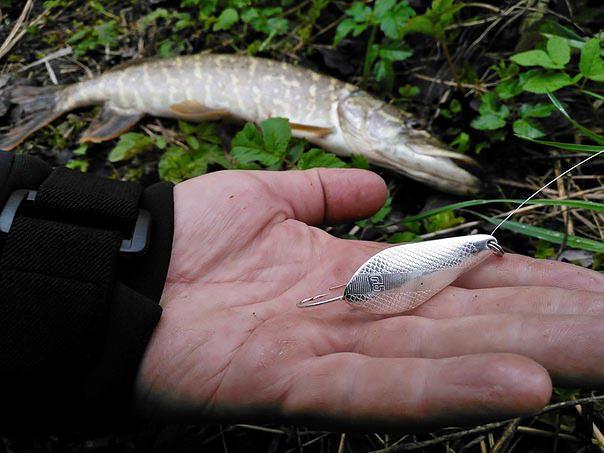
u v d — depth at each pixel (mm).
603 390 172
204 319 219
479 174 357
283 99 428
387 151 386
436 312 220
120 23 493
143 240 221
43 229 196
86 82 433
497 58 412
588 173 362
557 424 257
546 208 349
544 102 377
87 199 218
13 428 196
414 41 434
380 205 287
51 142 419
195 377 205
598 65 318
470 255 224
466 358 163
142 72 430
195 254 241
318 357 192
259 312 225
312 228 261
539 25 385
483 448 262
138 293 212
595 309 192
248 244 247
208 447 268
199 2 460
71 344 185
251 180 261
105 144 419
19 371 182
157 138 402
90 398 190
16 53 479
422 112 413
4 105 433
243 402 199
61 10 503
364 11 404
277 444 268
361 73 443
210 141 410
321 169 278
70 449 263
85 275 192
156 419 215
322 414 182
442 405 162
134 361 199
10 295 184
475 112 396
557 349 172
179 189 257
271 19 445
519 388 151
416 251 221
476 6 434
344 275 243
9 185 213
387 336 203
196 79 434
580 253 319
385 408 170
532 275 223
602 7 391
